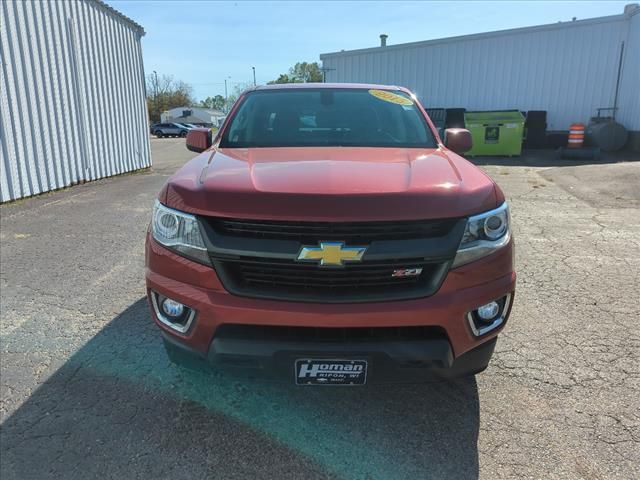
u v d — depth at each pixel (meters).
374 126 3.50
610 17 15.80
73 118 9.79
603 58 16.25
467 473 2.21
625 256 5.16
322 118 3.57
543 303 3.98
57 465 2.21
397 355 2.18
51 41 9.04
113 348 3.25
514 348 3.28
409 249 2.14
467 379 2.93
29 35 8.44
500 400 2.73
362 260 2.12
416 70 18.67
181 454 2.30
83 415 2.57
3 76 7.83
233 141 3.35
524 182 10.20
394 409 2.67
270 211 2.13
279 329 2.20
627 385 2.86
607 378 2.93
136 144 12.84
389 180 2.33
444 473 2.21
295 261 2.13
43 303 3.93
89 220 6.68
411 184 2.29
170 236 2.33
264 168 2.53
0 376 2.91
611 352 3.23
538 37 16.81
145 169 13.40
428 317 2.17
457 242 2.20
